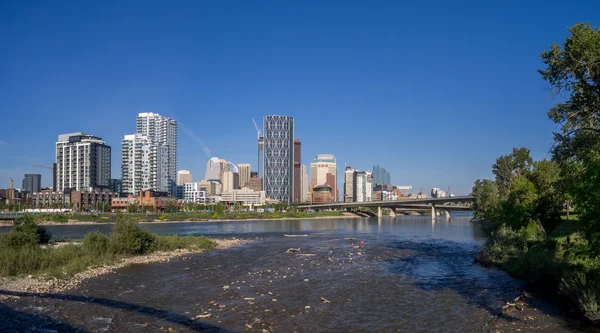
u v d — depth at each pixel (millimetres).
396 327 31531
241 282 48375
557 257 50031
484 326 31438
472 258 69500
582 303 31359
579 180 39531
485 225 134500
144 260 65375
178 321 33062
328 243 100000
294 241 106000
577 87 42875
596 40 39781
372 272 55406
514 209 79938
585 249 35688
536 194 81250
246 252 79062
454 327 31438
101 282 48062
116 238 69500
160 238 80312
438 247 89125
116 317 34125
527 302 38000
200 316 34094
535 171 87438
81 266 54875
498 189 134375
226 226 193750
